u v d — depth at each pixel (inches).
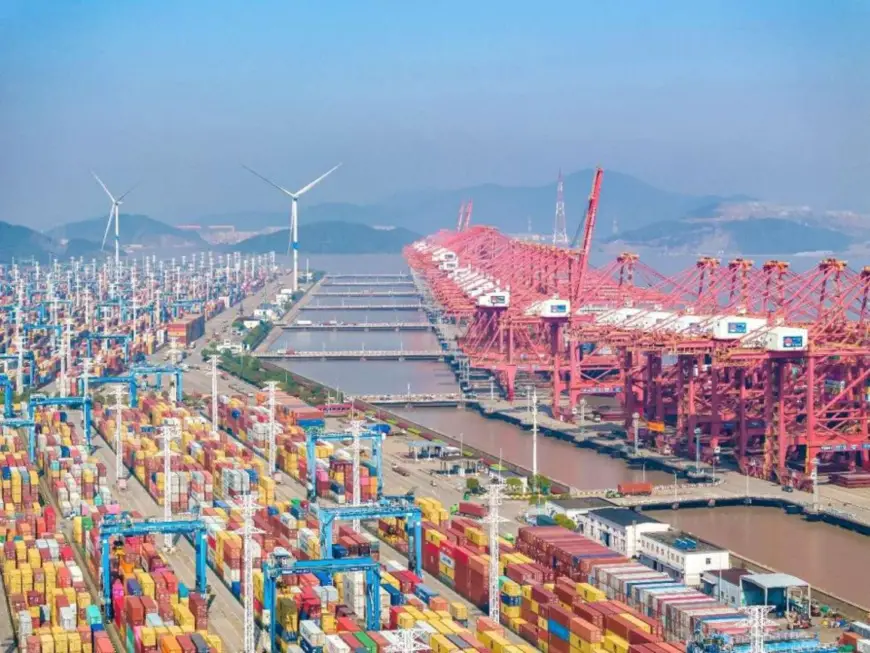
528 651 5654.5
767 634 5625.0
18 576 6732.3
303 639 5925.2
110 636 6525.6
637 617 5876.0
